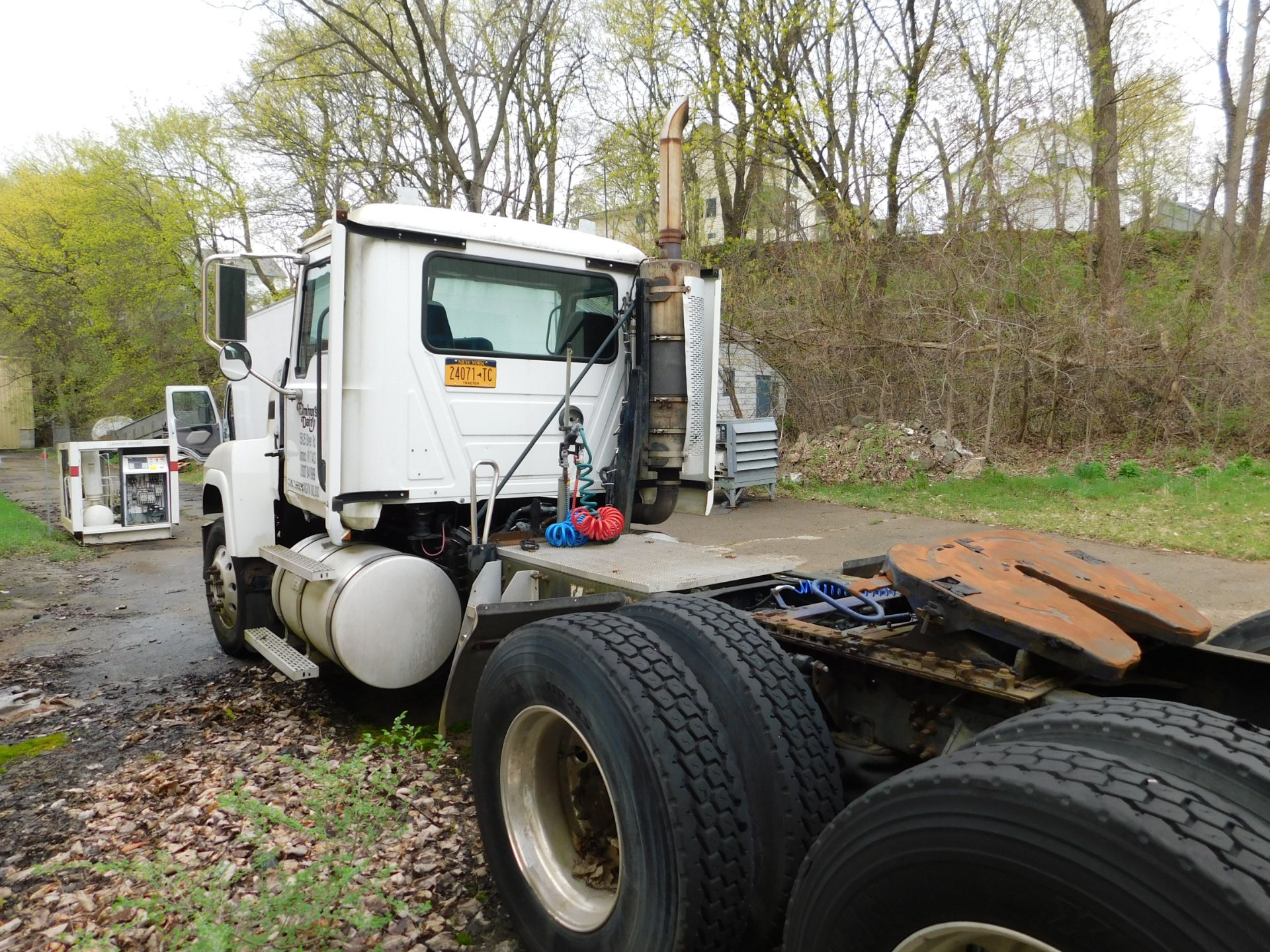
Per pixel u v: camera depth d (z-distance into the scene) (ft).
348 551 14.49
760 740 7.64
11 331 110.93
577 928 7.88
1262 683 7.95
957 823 5.07
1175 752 5.28
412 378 13.91
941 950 5.32
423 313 13.97
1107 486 37.37
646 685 7.41
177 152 89.25
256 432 22.53
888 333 48.19
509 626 10.75
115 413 106.32
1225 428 42.57
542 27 64.64
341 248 13.25
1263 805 4.77
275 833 11.00
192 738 14.97
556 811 8.84
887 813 5.53
